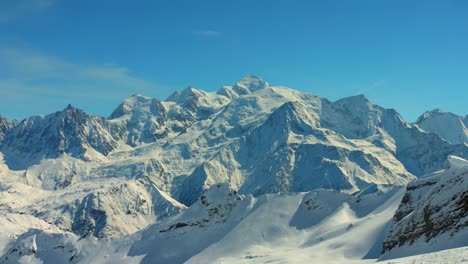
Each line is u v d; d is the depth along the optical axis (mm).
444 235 151875
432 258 89812
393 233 180375
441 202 162875
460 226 148375
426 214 167000
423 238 160875
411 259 94875
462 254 86812
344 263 188250
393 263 94000
